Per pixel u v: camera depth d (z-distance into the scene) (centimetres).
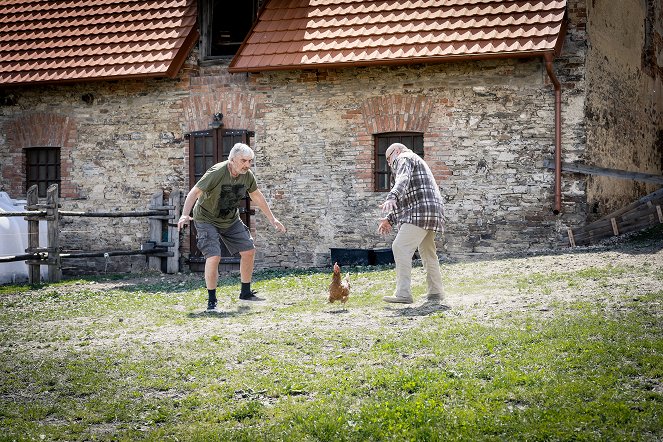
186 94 1645
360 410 557
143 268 1684
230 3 1720
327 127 1545
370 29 1525
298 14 1609
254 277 1374
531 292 955
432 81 1477
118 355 752
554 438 491
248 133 1599
